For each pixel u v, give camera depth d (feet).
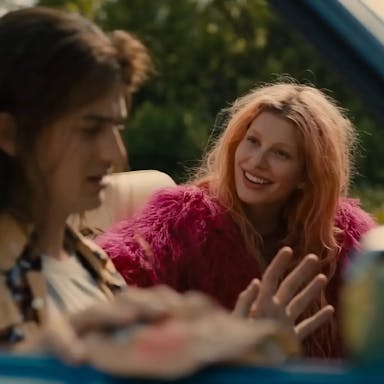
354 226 11.41
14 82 6.94
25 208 7.09
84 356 5.12
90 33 7.04
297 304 7.90
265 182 11.07
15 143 7.02
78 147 6.96
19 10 7.16
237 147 11.21
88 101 6.91
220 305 10.88
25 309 6.81
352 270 4.84
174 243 10.81
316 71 31.83
